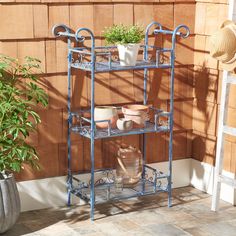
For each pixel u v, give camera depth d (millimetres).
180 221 4129
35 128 4133
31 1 4000
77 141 4293
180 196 4527
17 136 4047
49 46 4102
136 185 4309
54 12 4074
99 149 4375
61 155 4258
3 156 3854
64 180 4293
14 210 3855
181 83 4555
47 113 4168
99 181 4340
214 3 4352
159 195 4535
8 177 3863
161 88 4492
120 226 4035
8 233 3930
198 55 4523
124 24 4285
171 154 4289
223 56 4070
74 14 4129
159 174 4543
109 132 4043
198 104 4578
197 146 4637
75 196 4332
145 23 4352
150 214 4215
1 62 3961
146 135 4512
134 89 4402
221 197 4473
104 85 4297
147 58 4379
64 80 4176
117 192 4281
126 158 4199
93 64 3916
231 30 4047
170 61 4199
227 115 4332
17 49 4020
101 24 4215
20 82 4051
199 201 4441
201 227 4047
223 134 4215
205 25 4438
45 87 4133
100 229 3994
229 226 4070
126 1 4258
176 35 4469
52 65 4129
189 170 4707
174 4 4426
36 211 4230
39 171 4211
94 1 4164
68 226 4027
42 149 4191
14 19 3979
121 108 4352
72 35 3982
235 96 4273
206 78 4480
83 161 4340
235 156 4316
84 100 4262
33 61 4070
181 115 4602
